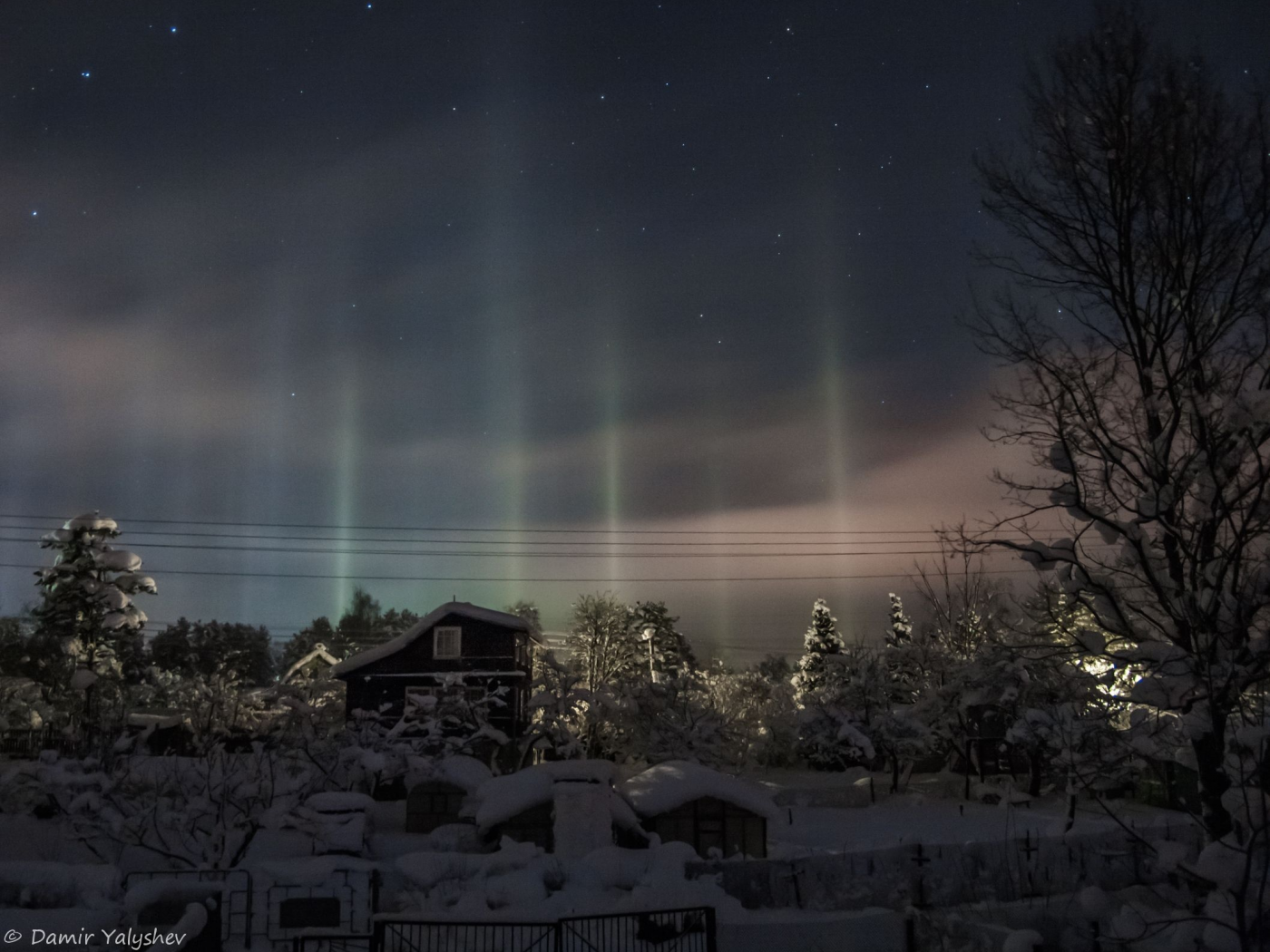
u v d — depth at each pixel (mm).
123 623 46469
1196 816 13031
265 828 27906
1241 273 14930
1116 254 15930
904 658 54125
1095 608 14805
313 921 17266
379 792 42594
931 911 17656
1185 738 14141
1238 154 14984
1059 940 16250
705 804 27750
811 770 57094
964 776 50219
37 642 64562
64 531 46906
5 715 43906
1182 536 14383
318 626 112500
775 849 27766
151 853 25172
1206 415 13742
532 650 54781
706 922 16172
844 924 17250
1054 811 38281
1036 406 15047
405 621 115562
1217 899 10719
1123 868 18750
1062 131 16234
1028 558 14570
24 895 15422
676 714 47562
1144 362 15586
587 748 46969
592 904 18203
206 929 14961
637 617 73875
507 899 18438
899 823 36125
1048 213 16297
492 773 37781
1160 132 15320
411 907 18250
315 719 32906
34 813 28812
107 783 23922
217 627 96750
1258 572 13242
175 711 45688
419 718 39719
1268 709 13766
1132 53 15625
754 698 63344
